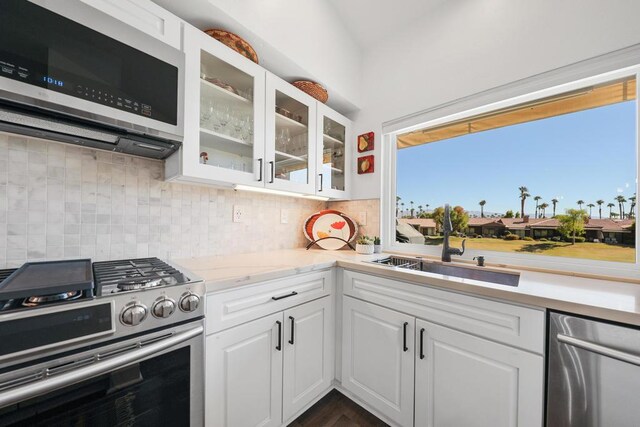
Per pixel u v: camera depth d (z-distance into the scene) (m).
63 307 0.65
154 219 1.32
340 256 1.67
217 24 1.27
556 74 1.25
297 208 2.06
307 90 1.70
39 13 0.75
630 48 1.07
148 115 0.96
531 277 1.18
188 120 1.11
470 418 1.01
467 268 1.46
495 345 0.96
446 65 1.62
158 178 1.33
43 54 0.75
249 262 1.37
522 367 0.89
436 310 1.11
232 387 1.03
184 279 0.93
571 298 0.84
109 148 1.12
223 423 1.00
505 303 0.94
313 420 1.34
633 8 1.07
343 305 1.49
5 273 0.87
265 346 1.15
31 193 1.00
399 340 1.24
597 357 0.77
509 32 1.38
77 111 0.81
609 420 0.75
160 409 0.83
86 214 1.12
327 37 1.79
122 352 0.74
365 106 2.07
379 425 1.31
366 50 2.07
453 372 1.06
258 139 1.41
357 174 2.12
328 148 1.96
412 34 1.79
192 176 1.15
